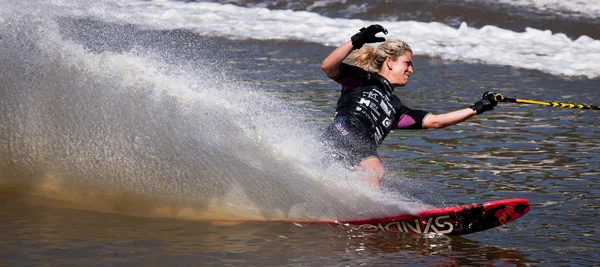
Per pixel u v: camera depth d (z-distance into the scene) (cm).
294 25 5347
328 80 3819
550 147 2809
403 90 3794
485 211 1953
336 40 4991
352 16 5634
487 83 3981
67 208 2086
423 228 1995
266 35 5072
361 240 1938
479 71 4266
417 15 5566
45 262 1705
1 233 1888
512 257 1823
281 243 1895
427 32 5188
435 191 2286
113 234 1909
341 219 2059
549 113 3359
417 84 3931
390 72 2142
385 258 1814
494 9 5562
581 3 5647
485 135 2966
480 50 4750
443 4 5653
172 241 1877
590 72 4269
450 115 2116
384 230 2022
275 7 5938
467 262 1791
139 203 2139
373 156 2094
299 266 1744
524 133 3011
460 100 3581
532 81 4059
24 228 1927
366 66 2167
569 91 3841
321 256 1816
